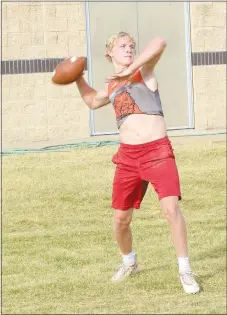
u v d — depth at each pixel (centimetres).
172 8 2138
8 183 1551
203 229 1253
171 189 915
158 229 1259
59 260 1114
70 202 1438
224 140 1967
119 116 938
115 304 902
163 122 931
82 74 967
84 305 903
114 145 1938
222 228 1258
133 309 876
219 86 2188
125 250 995
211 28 2170
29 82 2022
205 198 1449
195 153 1786
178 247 925
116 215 966
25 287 987
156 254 1115
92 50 2080
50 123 2042
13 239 1222
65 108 2052
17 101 2014
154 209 1382
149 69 928
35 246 1187
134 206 963
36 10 2023
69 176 1609
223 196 1464
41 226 1298
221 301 891
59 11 2044
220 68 2184
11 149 1903
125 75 894
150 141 921
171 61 2150
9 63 2006
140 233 1234
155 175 920
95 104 967
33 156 1802
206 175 1599
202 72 2170
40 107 2033
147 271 1021
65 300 928
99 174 1630
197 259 1084
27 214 1364
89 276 1030
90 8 2072
